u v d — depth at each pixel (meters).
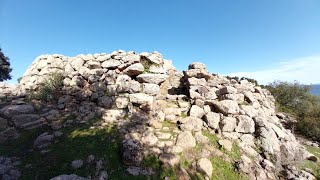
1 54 21.61
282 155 8.73
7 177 5.84
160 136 7.74
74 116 8.95
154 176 6.23
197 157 7.19
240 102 10.16
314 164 9.26
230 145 8.02
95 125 8.20
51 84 10.39
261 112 10.48
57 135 7.62
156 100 10.01
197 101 9.57
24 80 11.50
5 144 7.41
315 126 14.76
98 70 10.30
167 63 14.30
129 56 10.44
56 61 11.44
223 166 7.15
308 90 23.17
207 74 11.18
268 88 23.52
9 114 8.72
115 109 9.09
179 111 9.24
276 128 10.01
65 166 6.25
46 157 6.64
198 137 8.00
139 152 6.64
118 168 6.32
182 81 12.25
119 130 7.86
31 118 8.67
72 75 10.71
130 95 9.33
